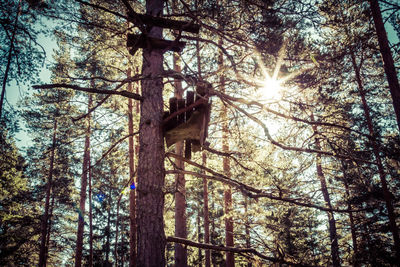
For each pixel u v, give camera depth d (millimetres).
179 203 8773
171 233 14422
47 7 5020
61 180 19094
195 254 18422
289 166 7094
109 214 26562
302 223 16875
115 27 6629
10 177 12945
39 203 18656
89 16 6438
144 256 3600
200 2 4965
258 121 3566
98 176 17797
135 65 8094
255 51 5227
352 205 11570
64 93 13539
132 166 10984
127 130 11727
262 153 6922
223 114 7254
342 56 6320
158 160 4266
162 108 4734
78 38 7781
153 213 3900
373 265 8758
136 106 12094
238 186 4309
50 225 18750
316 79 5805
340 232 15250
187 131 4801
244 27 5395
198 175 4395
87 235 23891
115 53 9086
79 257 13953
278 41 5230
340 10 6453
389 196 8281
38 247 17922
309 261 5531
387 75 7129
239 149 6586
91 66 10453
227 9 5074
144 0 6910
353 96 9281
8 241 14109
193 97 4230
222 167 9562
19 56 5723
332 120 6152
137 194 4098
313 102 6086
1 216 13562
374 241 9945
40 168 18641
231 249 4715
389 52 7160
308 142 5562
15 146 13000
